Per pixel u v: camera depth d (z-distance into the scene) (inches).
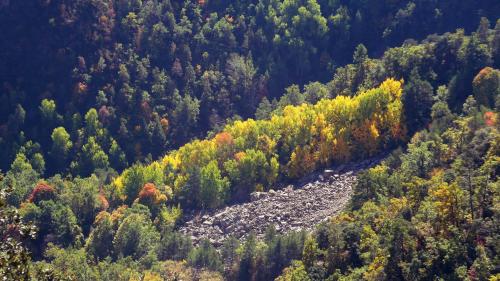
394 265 5703.7
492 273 5255.9
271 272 7573.8
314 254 6752.0
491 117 7815.0
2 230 2965.1
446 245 5497.1
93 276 7504.9
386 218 6432.1
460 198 5821.9
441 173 6894.7
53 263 7716.5
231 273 7790.4
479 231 5595.5
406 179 7490.2
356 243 6456.7
